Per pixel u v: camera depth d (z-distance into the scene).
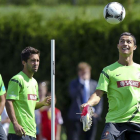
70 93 35.56
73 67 41.38
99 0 73.44
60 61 41.72
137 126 22.91
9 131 25.17
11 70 43.25
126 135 23.59
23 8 54.00
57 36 41.50
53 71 25.28
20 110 24.80
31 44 42.12
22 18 43.12
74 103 35.34
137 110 23.00
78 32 40.78
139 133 23.03
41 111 33.38
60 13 43.91
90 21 40.69
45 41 41.69
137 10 42.84
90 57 40.66
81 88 35.47
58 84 42.06
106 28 40.03
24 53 25.22
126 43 23.41
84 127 22.19
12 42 42.88
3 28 43.00
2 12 47.69
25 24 42.59
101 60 40.41
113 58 39.97
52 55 25.27
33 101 25.23
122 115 22.97
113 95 23.28
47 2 86.62
